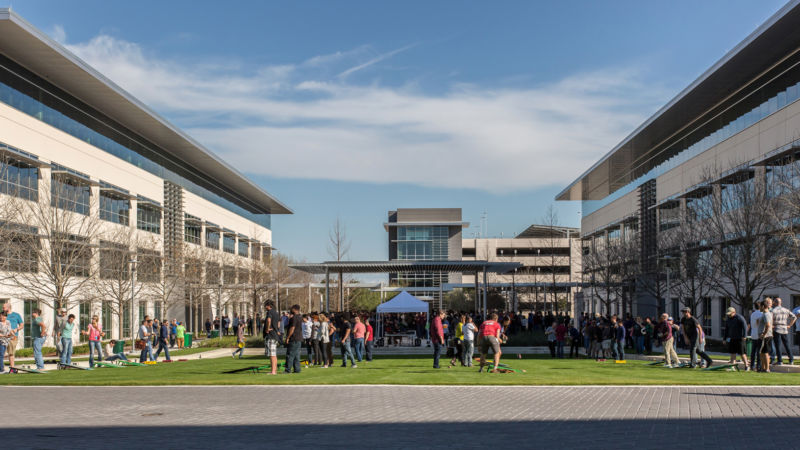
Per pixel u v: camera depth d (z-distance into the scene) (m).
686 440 8.75
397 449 8.23
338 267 40.94
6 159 33.47
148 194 52.38
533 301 84.25
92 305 40.31
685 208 40.53
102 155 45.25
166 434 9.30
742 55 35.00
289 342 18.45
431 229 93.06
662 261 42.47
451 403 12.30
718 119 42.94
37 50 35.09
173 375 17.98
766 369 18.42
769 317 18.23
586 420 10.36
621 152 55.31
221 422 10.30
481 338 18.97
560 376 17.11
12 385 15.87
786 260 26.00
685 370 19.44
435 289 77.12
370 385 15.12
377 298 77.69
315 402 12.50
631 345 32.16
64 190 38.38
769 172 34.75
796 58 34.44
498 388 14.67
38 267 33.78
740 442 8.61
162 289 48.16
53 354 29.50
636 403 12.23
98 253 39.03
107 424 10.16
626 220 60.31
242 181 70.25
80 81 39.56
